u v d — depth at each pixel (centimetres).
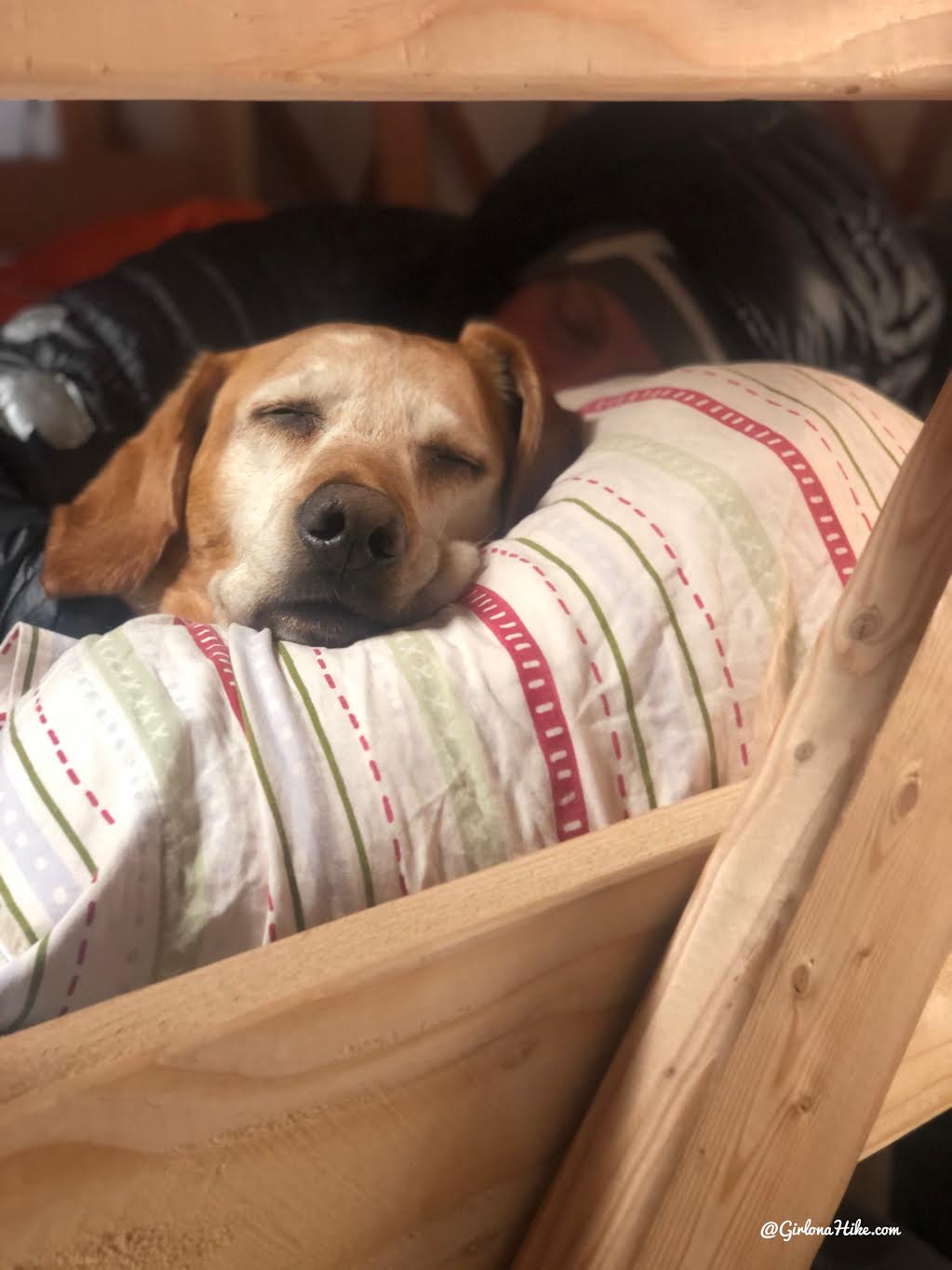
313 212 122
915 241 121
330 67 31
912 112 188
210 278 108
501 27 33
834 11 40
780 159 117
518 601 65
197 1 29
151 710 56
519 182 123
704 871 50
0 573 80
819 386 83
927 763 50
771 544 70
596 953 49
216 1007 39
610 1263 49
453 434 75
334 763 57
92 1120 37
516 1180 52
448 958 44
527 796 60
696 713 65
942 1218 95
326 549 67
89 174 200
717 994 49
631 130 119
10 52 27
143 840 53
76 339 98
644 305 114
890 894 52
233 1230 42
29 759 55
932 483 46
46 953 50
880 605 47
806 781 48
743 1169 52
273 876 54
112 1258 39
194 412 77
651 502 70
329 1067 42
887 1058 56
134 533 77
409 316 120
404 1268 49
